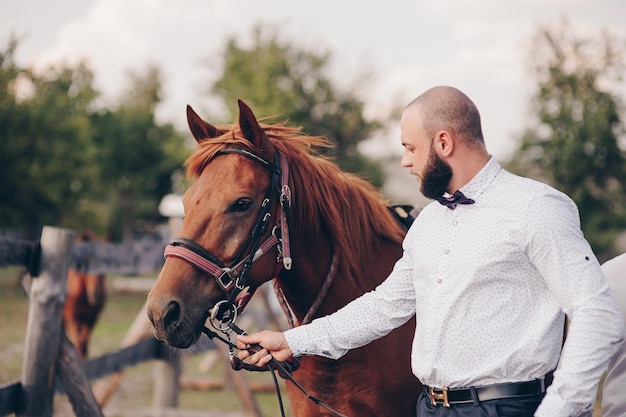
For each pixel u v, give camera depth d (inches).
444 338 80.3
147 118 1510.8
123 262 221.0
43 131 848.3
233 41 1101.1
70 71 908.6
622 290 98.6
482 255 77.9
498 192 79.1
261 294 312.7
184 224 96.0
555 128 768.9
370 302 91.8
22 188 820.6
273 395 304.0
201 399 288.8
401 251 119.8
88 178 903.7
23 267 141.8
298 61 1098.1
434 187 81.1
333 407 110.6
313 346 91.1
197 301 93.4
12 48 840.9
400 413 111.8
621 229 763.4
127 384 316.5
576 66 775.7
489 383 78.6
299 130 112.4
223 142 101.0
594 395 71.4
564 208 76.0
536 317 77.7
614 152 752.3
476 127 81.0
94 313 338.6
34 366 138.5
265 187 99.2
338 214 108.7
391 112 1097.4
